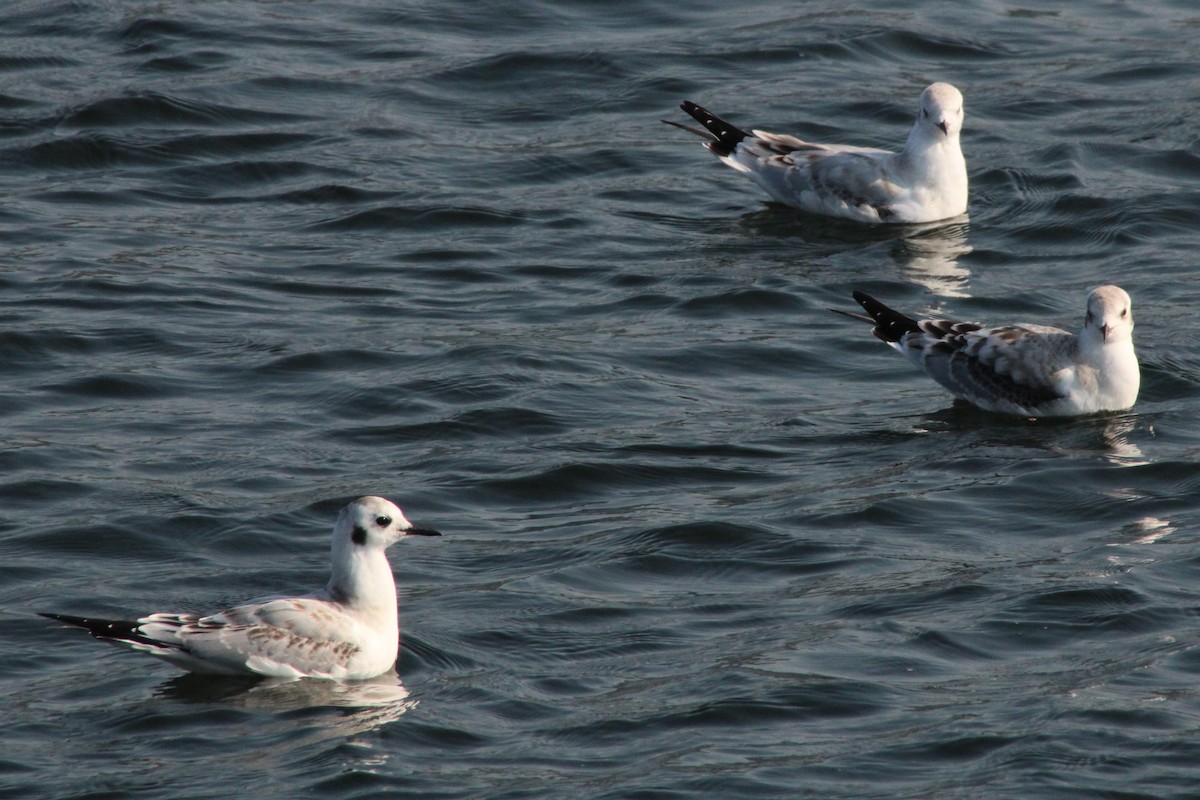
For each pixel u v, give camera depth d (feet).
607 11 102.22
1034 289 72.18
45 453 57.41
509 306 70.64
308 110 89.71
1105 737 41.55
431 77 93.56
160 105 88.48
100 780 39.45
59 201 80.28
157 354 65.57
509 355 65.36
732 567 50.93
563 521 53.93
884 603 48.44
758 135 82.84
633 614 48.11
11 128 86.58
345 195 81.10
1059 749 40.96
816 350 67.15
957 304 70.85
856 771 40.22
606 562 51.06
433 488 55.67
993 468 57.21
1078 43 98.32
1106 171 83.51
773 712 42.86
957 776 40.01
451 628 47.01
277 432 59.62
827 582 49.96
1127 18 101.60
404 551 51.75
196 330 67.56
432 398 62.13
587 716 42.70
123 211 79.66
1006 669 45.03
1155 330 67.82
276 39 97.55
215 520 52.95
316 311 69.72
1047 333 62.23
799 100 91.09
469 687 44.04
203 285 71.72
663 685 44.19
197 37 97.25
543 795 38.99
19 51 94.94
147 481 55.57
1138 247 76.38
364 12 101.86
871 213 79.66
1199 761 40.52
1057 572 50.06
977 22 101.14
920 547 52.11
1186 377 63.82
